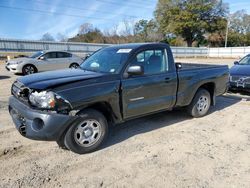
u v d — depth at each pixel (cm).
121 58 411
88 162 348
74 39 6175
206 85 556
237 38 6856
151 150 385
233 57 4391
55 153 374
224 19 6381
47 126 325
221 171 325
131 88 399
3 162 346
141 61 422
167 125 496
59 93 329
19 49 2828
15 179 306
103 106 380
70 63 1405
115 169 330
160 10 6378
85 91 349
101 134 380
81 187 291
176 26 5959
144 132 459
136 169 330
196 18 6056
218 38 6606
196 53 4697
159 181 302
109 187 291
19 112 351
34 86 338
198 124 505
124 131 464
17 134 444
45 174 318
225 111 599
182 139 428
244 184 296
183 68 503
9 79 1134
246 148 393
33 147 393
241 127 488
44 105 327
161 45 455
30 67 1274
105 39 6088
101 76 376
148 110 436
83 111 357
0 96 746
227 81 593
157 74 439
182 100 489
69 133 348
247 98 721
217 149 389
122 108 396
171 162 348
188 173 320
